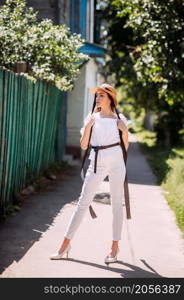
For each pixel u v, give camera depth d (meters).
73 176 12.72
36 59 10.89
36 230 7.04
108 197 9.79
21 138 9.12
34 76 10.68
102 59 22.69
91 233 6.98
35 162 10.78
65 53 11.16
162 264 5.77
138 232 7.18
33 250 6.09
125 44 22.44
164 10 12.73
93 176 5.65
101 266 5.62
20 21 10.84
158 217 8.19
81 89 17.17
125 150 5.73
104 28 23.53
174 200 9.34
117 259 5.89
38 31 10.93
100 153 5.59
